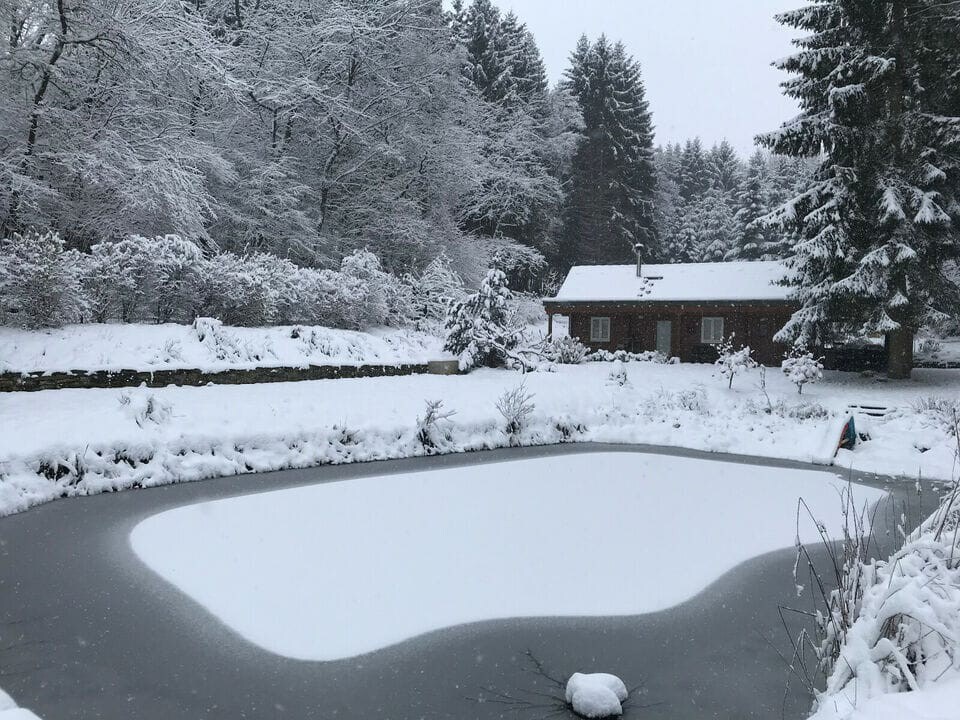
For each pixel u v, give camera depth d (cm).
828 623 408
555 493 1072
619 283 3194
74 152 1911
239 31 2841
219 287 1827
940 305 2342
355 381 1788
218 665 515
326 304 2169
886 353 2678
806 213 2416
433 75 3281
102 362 1395
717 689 493
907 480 1256
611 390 1970
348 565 729
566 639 571
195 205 2066
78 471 1030
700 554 793
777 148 2464
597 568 737
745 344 2933
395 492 1061
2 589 653
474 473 1224
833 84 2362
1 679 487
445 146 3412
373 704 466
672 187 7350
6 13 1797
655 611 632
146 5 2086
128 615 599
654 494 1085
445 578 696
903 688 332
